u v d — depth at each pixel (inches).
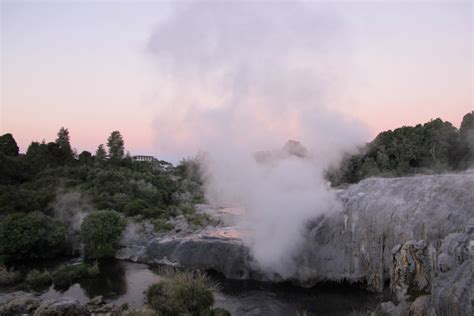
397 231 1123.3
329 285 1357.0
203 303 1088.8
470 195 960.3
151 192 3120.1
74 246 2009.1
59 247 1935.3
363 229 1288.1
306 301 1229.7
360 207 1317.7
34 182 3102.9
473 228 838.5
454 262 804.0
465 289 692.7
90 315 1090.1
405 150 3223.4
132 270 1660.9
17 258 1811.0
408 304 864.9
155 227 2303.2
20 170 3427.7
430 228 992.2
